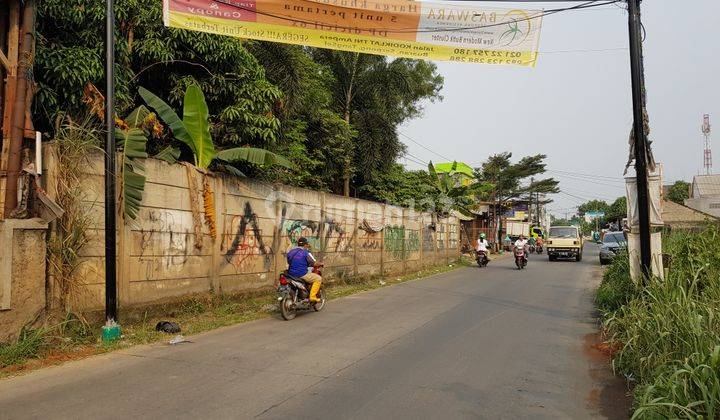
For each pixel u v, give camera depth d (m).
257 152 11.37
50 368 6.27
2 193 7.62
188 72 12.74
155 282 9.15
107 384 5.61
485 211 45.50
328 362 6.61
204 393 5.31
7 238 6.62
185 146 12.93
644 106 9.17
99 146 8.12
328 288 14.90
